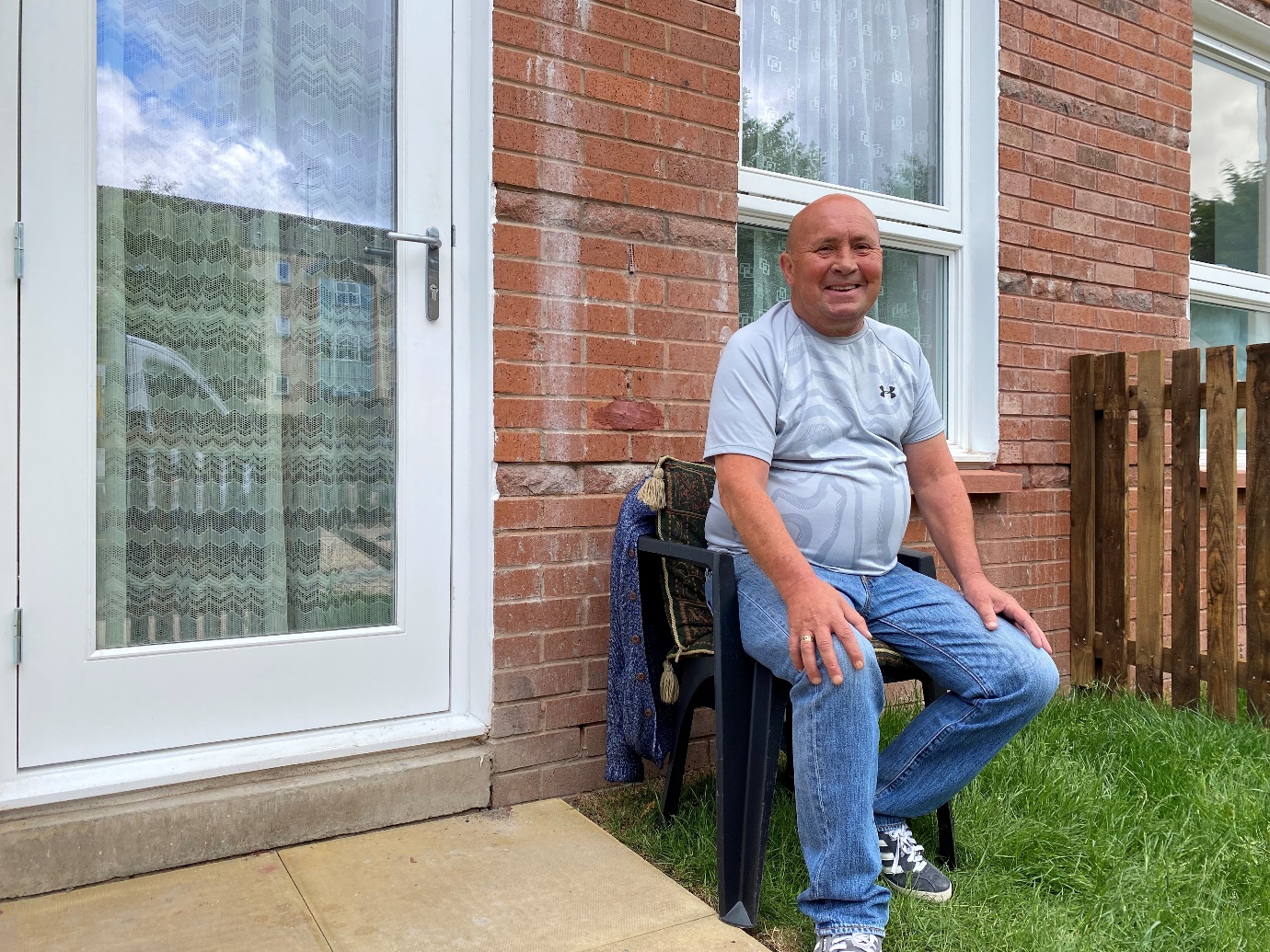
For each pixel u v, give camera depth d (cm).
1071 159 366
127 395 204
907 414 204
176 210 210
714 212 266
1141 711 308
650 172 254
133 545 205
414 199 233
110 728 197
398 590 232
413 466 232
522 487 235
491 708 231
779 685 179
